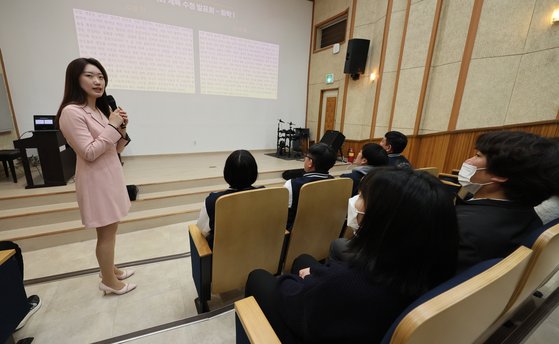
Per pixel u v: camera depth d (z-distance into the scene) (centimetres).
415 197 47
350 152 513
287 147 604
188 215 288
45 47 382
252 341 63
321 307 53
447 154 357
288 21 567
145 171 384
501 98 296
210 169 402
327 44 578
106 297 162
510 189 82
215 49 499
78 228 237
